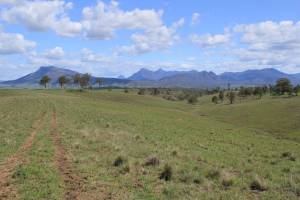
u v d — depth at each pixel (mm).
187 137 39562
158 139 34375
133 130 41375
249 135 55156
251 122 112000
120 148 25375
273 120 110312
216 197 15008
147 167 20016
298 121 100750
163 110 118875
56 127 38438
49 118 49781
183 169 19656
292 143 48375
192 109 174625
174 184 16672
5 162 19797
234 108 153250
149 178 17531
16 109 66000
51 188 14984
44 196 14047
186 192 15555
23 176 16688
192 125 64375
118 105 116312
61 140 28406
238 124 110312
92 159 21344
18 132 32562
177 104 191500
